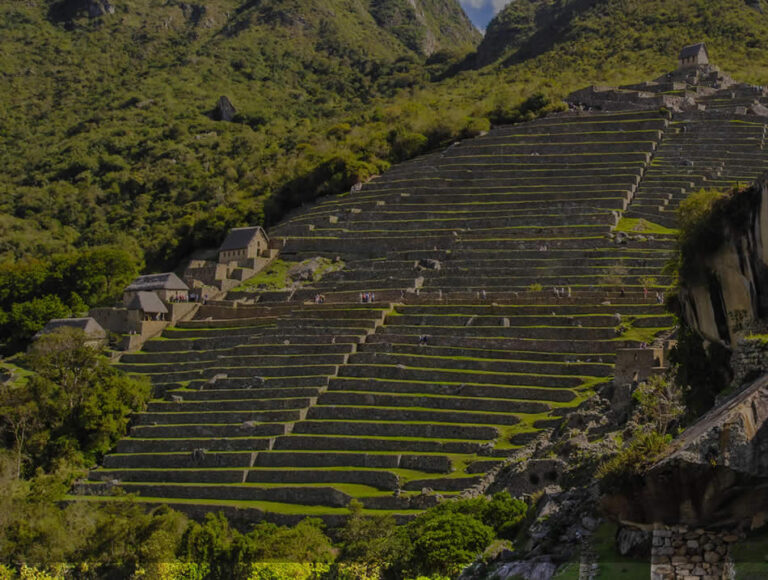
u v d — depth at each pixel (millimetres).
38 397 117312
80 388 118500
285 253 163250
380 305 127000
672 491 36250
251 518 92688
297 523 89812
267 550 78875
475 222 151000
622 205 145375
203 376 122188
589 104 193750
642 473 37094
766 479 34625
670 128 168500
